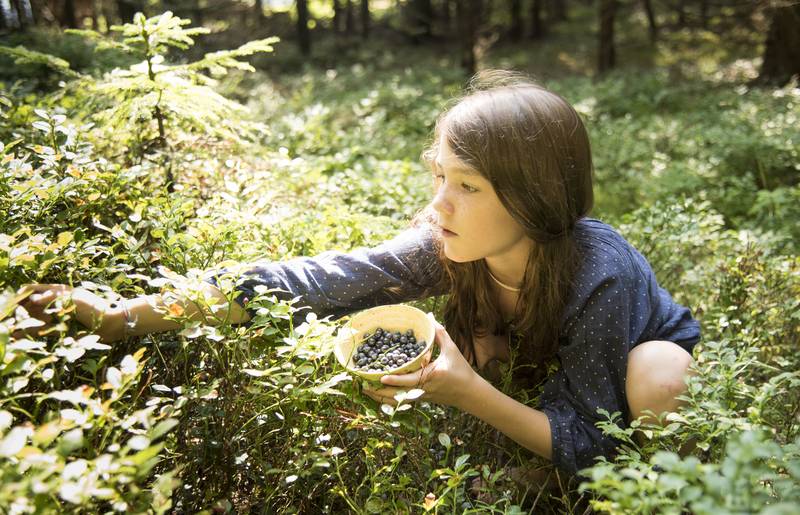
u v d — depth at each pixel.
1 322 1.22
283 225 2.17
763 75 9.88
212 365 1.64
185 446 1.51
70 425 1.08
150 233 1.87
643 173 4.80
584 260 1.76
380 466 1.62
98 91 2.46
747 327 2.14
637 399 1.73
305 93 7.34
